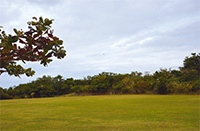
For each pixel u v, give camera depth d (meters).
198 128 6.93
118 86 47.19
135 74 50.19
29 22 1.02
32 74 1.51
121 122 8.29
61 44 1.11
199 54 40.97
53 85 50.34
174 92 39.44
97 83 50.12
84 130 7.02
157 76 43.88
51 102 21.67
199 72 40.75
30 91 44.47
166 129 6.88
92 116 10.10
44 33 1.05
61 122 8.57
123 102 18.94
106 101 21.17
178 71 43.25
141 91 44.94
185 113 10.38
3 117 10.21
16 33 0.97
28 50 1.03
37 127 7.62
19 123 8.46
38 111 12.84
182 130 6.70
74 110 13.01
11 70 1.42
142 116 9.73
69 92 51.69
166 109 12.28
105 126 7.56
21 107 15.96
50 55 1.14
